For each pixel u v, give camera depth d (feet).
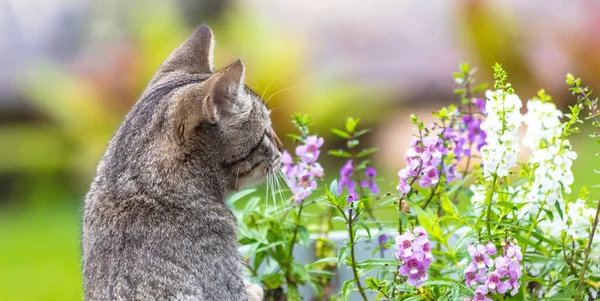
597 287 16.43
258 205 22.31
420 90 55.47
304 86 51.67
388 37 58.18
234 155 18.07
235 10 60.03
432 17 58.65
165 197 17.02
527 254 17.31
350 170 19.30
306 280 19.52
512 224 16.24
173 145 17.22
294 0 61.41
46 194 50.83
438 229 17.47
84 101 52.70
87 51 58.23
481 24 53.62
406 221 16.03
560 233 17.51
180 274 16.42
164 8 57.93
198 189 17.42
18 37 58.70
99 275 16.49
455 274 18.60
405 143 49.85
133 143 17.35
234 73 17.35
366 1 60.70
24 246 41.16
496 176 16.15
